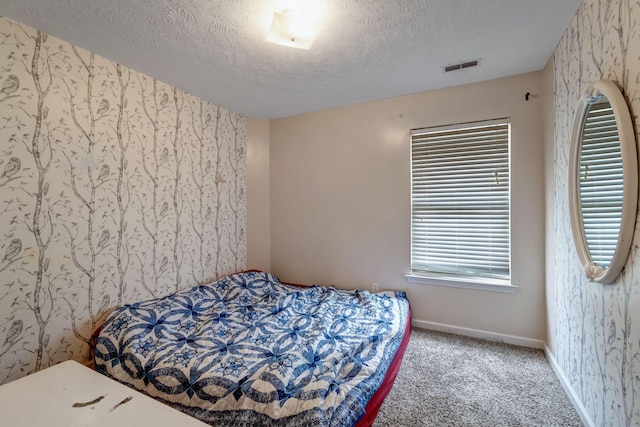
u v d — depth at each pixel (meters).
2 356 1.49
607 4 1.15
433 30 1.63
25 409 0.93
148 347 1.65
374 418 1.39
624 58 1.02
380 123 2.71
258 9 1.43
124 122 2.01
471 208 2.40
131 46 1.76
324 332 1.86
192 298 2.28
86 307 1.82
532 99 2.15
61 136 1.69
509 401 1.59
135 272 2.09
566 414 1.49
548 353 2.01
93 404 0.95
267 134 3.27
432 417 1.48
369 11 1.46
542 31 1.65
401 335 1.95
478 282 2.32
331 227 2.98
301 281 3.16
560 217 1.75
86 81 1.80
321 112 2.99
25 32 1.54
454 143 2.45
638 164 0.96
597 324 1.28
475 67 2.08
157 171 2.23
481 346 2.21
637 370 0.97
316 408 1.15
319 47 1.79
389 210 2.71
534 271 2.18
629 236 0.99
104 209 1.91
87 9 1.42
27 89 1.55
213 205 2.74
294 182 3.16
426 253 2.59
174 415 0.89
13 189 1.51
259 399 1.23
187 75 2.15
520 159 2.20
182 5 1.40
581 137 1.40
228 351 1.62
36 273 1.60
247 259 3.16
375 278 2.79
